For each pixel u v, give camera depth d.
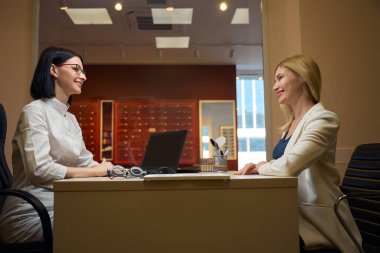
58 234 1.00
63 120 1.67
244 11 3.33
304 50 2.90
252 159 3.24
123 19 3.45
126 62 3.54
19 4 3.02
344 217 1.37
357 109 2.88
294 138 1.42
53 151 1.57
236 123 3.32
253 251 1.04
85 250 1.00
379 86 2.91
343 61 2.91
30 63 3.05
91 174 1.37
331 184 1.39
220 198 1.04
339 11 2.95
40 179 1.38
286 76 1.58
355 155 1.93
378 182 1.68
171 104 3.49
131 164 3.38
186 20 3.47
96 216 1.01
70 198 1.01
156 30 3.54
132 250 1.01
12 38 2.99
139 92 3.50
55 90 1.69
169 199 1.03
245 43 3.36
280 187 1.06
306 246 1.27
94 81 3.49
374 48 2.94
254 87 3.29
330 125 1.34
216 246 1.03
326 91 2.88
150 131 3.44
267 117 3.12
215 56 3.61
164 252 1.01
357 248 1.34
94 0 3.25
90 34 3.50
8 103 2.93
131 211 1.01
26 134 1.44
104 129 3.42
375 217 1.67
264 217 1.05
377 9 2.97
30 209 1.46
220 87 3.48
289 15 3.01
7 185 1.58
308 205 1.36
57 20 3.29
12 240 1.43
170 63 3.55
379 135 2.87
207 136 3.41
